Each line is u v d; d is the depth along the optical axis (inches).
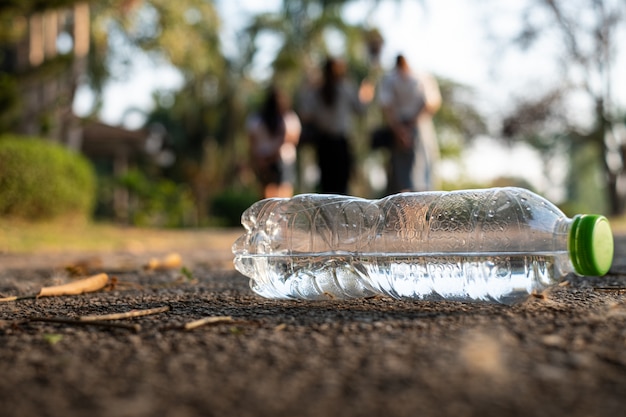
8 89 70.6
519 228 17.1
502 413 8.8
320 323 14.8
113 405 9.3
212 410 9.0
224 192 161.5
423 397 9.4
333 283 19.2
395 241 19.0
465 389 9.7
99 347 12.9
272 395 9.6
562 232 16.4
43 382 10.5
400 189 53.6
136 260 43.8
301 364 11.3
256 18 202.5
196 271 32.5
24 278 30.9
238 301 19.5
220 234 93.1
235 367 11.1
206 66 185.6
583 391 9.6
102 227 93.7
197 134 236.4
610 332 13.0
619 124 193.8
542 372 10.4
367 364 11.1
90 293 22.5
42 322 15.5
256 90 219.0
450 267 18.2
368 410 9.0
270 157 65.5
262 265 19.9
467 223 18.1
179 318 16.2
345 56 199.5
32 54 95.6
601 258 15.4
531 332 13.1
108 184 155.7
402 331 13.6
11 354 12.5
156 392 9.9
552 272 16.5
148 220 128.3
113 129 197.3
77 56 105.5
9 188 77.9
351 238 19.4
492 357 11.2
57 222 82.9
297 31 201.3
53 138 102.3
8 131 79.3
